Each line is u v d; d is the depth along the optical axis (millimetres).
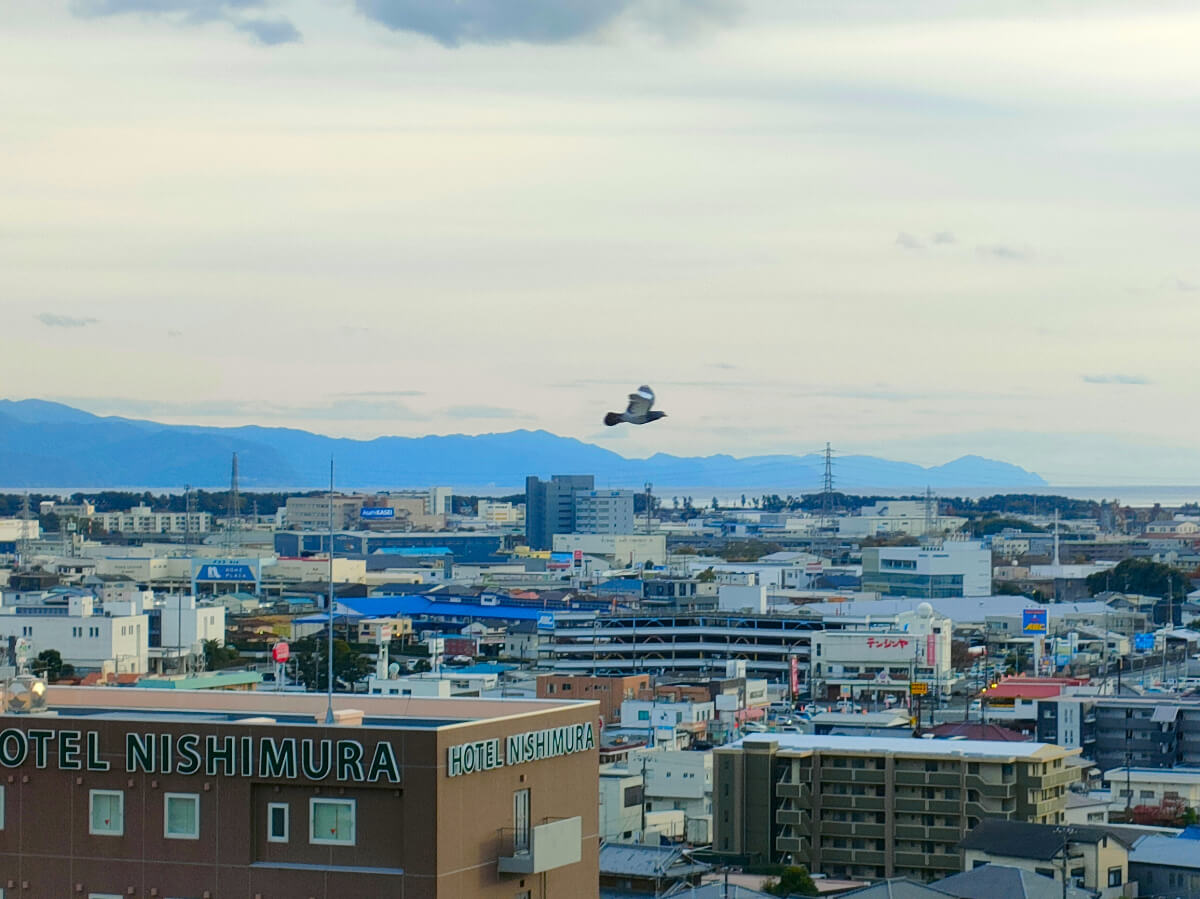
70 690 112875
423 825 92188
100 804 97062
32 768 97938
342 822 94000
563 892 101312
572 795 102938
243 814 94938
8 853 97875
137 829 96438
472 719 106062
